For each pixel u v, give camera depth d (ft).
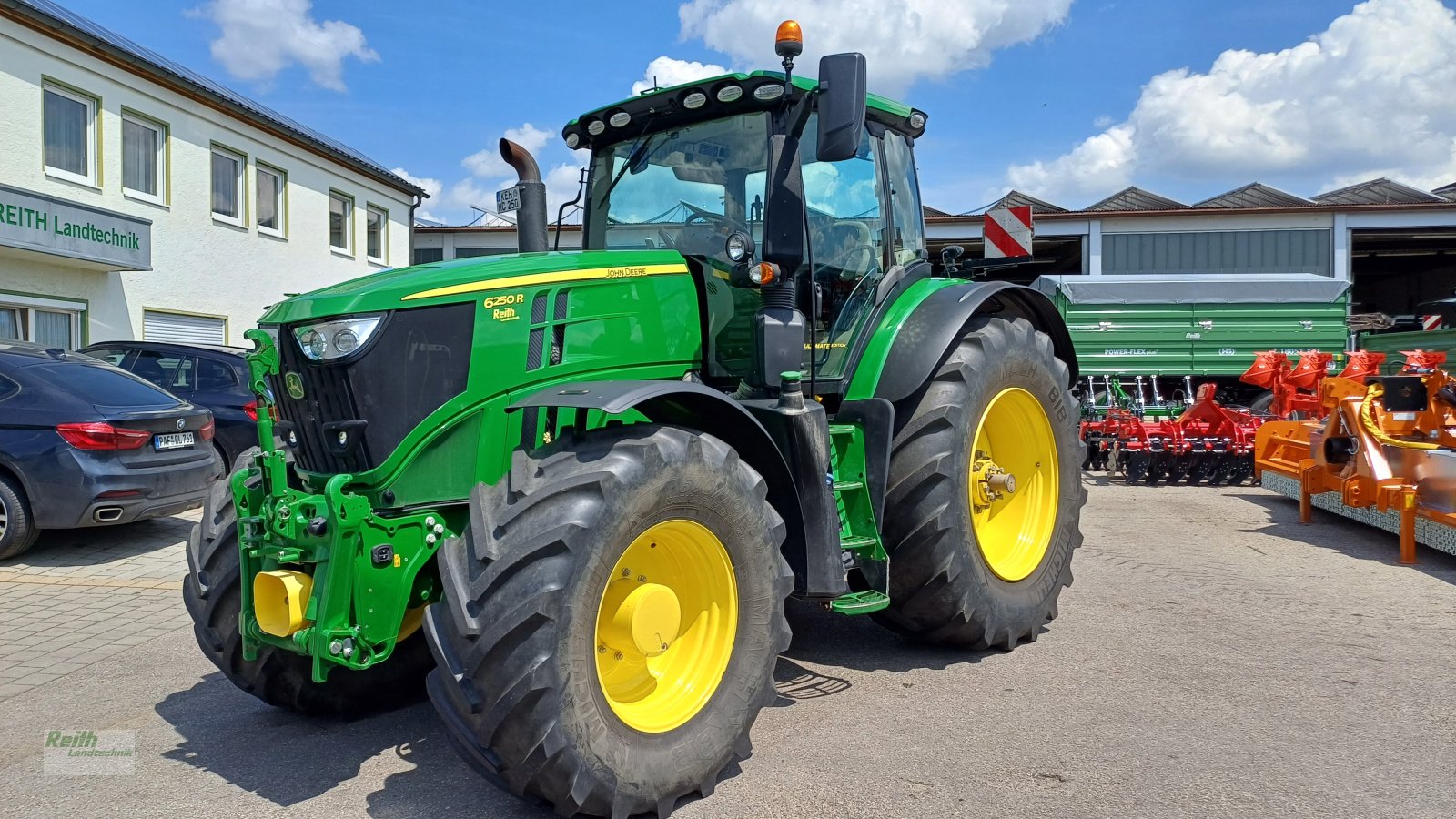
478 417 10.77
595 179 15.62
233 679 12.33
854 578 14.94
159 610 18.81
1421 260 99.09
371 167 67.36
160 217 48.42
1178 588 19.56
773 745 11.90
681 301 12.98
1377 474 23.12
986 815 9.96
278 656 12.10
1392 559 22.26
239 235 54.44
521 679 8.95
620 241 15.16
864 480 13.82
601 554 9.50
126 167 46.57
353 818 10.18
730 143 14.17
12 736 12.53
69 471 22.36
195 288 50.96
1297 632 16.42
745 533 10.99
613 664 10.71
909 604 14.70
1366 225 74.90
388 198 71.20
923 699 13.48
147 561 23.12
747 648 11.00
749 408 12.55
